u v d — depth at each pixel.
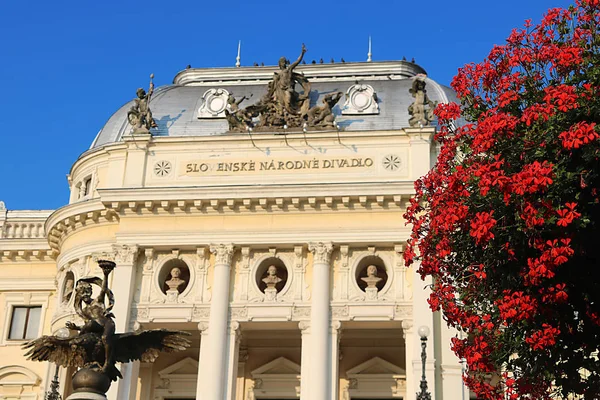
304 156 50.78
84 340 20.89
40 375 54.66
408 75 58.03
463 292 26.62
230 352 47.47
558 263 22.12
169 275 50.44
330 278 48.25
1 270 57.72
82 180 54.84
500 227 23.69
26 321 56.69
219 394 46.38
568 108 22.95
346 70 57.97
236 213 49.56
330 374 46.41
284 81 52.78
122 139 53.19
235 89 57.75
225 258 48.84
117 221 51.25
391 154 50.09
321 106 52.66
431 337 45.91
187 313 48.50
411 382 45.38
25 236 58.31
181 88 58.38
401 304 47.25
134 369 47.78
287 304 47.91
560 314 23.91
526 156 23.45
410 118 51.09
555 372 24.41
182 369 51.62
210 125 54.28
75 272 51.78
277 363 51.28
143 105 53.31
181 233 49.50
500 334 25.41
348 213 48.81
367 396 50.16
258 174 50.75
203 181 51.00
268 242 48.81
